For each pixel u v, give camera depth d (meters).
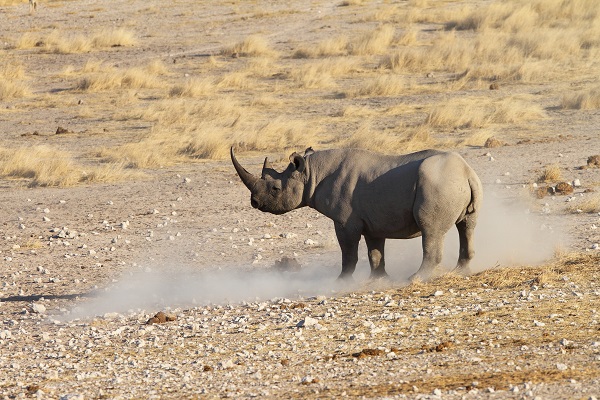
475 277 44.81
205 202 75.94
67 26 189.62
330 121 107.75
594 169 76.31
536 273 44.75
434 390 27.97
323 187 46.78
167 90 130.75
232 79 132.75
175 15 199.12
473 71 129.88
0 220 74.75
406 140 94.94
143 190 82.12
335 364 33.06
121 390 31.61
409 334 36.47
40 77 145.50
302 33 173.12
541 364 30.72
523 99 114.06
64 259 60.66
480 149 89.06
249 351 35.88
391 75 132.75
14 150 97.88
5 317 46.72
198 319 42.44
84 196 81.62
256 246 60.12
